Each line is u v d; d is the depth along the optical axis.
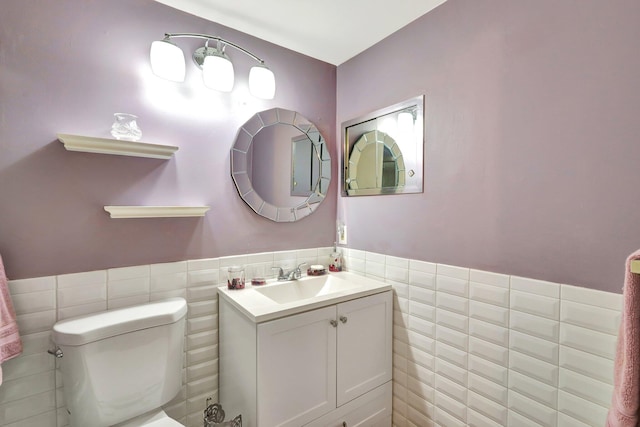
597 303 0.94
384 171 1.68
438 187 1.41
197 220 1.47
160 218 1.37
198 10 1.43
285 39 1.68
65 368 1.02
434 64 1.42
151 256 1.35
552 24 1.04
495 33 1.19
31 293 1.10
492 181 1.21
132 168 1.30
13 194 1.07
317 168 1.90
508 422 1.16
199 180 1.47
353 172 1.88
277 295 1.60
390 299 1.60
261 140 1.67
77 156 1.19
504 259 1.17
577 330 0.98
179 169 1.42
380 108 1.70
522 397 1.12
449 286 1.36
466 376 1.29
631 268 0.64
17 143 1.08
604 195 0.93
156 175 1.36
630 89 0.88
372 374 1.52
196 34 1.40
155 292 1.35
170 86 1.39
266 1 1.37
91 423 1.04
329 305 1.34
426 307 1.46
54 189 1.15
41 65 1.11
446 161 1.37
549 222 1.05
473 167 1.27
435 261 1.42
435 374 1.42
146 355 1.14
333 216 2.00
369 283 1.63
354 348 1.44
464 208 1.30
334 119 2.00
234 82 1.58
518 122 1.13
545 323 1.06
